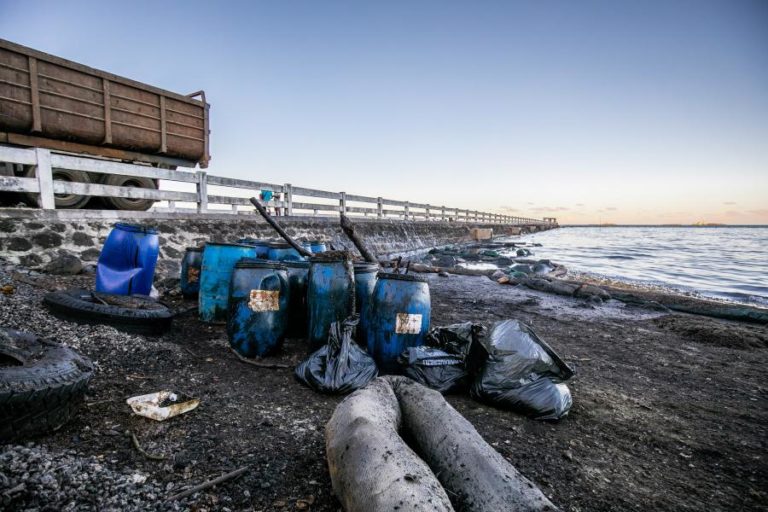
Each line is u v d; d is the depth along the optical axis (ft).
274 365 12.95
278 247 19.88
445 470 6.43
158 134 29.04
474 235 118.73
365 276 15.35
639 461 8.95
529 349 11.27
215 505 6.34
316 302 13.66
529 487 5.80
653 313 27.17
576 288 32.68
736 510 7.38
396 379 8.77
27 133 22.84
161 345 13.05
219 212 34.24
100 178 27.63
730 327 21.91
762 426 11.04
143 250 16.28
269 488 6.91
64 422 7.81
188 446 7.95
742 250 114.83
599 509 7.14
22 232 19.76
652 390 13.43
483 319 23.25
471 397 11.55
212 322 16.75
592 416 11.14
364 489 5.28
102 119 25.64
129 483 6.46
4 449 6.54
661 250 111.65
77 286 17.93
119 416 8.68
